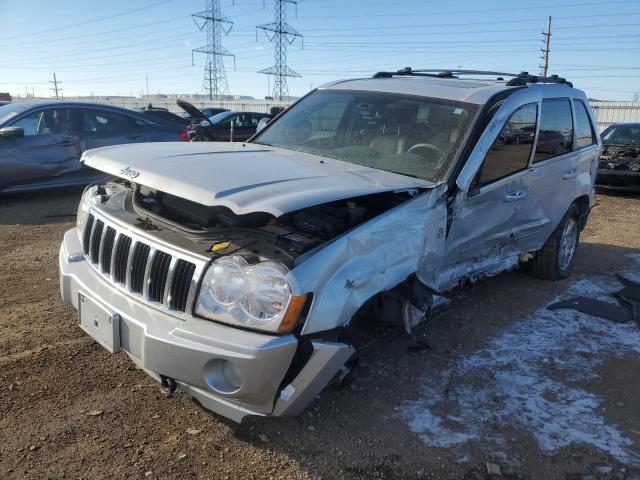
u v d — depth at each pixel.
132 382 3.37
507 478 2.73
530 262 5.60
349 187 2.83
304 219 2.87
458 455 2.87
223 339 2.44
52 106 8.68
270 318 2.45
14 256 5.69
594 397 3.47
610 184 10.80
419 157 3.71
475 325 4.45
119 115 9.41
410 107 4.07
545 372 3.75
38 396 3.16
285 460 2.77
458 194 3.51
